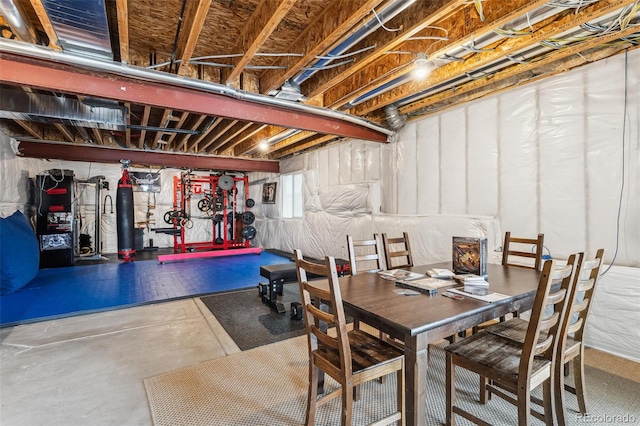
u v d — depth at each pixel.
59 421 1.83
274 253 8.13
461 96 3.81
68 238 6.62
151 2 2.30
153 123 5.31
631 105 2.55
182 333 3.11
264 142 5.83
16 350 2.73
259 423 1.82
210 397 2.06
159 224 9.62
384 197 5.04
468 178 3.78
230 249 8.69
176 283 5.16
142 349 2.76
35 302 4.09
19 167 5.85
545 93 3.08
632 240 2.56
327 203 6.25
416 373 1.36
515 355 1.64
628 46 2.54
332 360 1.60
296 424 1.81
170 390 2.14
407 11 2.30
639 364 2.45
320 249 6.48
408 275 2.27
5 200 5.23
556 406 1.71
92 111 3.80
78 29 2.09
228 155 7.58
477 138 3.68
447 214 3.93
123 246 7.17
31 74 2.38
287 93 3.47
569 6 2.08
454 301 1.69
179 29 2.41
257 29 2.34
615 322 2.59
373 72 3.19
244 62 2.64
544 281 1.37
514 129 3.33
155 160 6.79
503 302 1.69
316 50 2.52
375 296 1.78
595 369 2.38
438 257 3.86
